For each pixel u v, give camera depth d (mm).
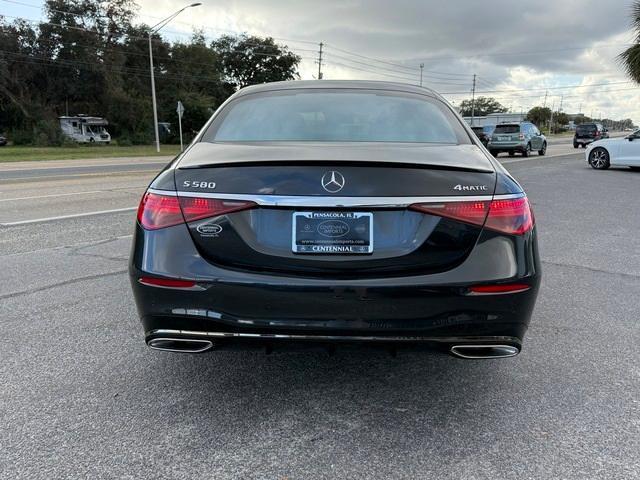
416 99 3326
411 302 2273
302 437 2441
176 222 2365
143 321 2439
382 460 2273
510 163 19719
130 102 56906
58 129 51094
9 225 7219
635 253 5922
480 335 2328
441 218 2318
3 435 2438
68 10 55844
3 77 50844
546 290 4617
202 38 75375
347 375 3059
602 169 16766
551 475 2170
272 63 77938
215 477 2162
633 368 3139
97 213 8203
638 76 18078
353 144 2727
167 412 2648
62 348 3383
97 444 2377
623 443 2389
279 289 2271
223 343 2383
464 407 2705
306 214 2303
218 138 2922
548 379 3006
